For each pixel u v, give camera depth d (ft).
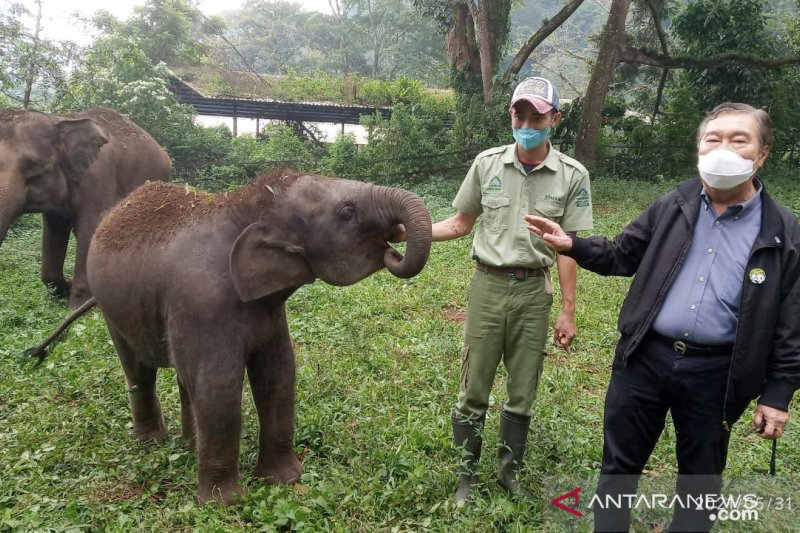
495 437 13.83
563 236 9.79
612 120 82.99
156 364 13.48
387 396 16.65
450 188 56.65
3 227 23.99
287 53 183.32
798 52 82.89
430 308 25.44
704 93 76.07
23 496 12.25
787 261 8.16
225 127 74.84
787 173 70.95
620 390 9.37
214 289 11.64
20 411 15.90
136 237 12.66
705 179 8.33
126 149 29.19
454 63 77.41
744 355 8.25
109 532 11.21
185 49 92.58
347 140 63.67
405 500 11.96
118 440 14.62
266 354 12.84
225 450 12.10
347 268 11.68
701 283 8.64
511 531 11.03
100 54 57.41
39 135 25.23
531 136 11.40
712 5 73.92
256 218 11.88
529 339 12.20
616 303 25.91
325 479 12.74
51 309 25.18
